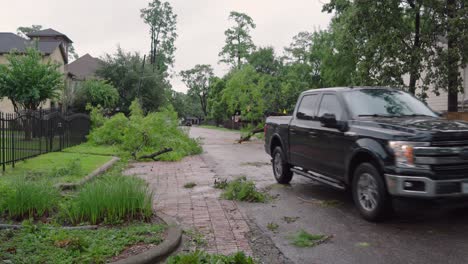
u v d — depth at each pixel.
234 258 4.32
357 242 5.36
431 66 18.73
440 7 17.80
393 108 7.11
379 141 5.95
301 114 8.68
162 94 42.94
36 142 14.95
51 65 26.06
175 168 12.83
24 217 6.07
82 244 4.75
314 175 8.12
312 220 6.46
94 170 11.18
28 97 24.03
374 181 6.02
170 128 18.11
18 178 6.71
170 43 64.94
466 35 16.83
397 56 18.45
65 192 8.04
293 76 41.62
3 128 10.86
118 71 40.84
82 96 33.25
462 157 5.43
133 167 13.13
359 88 7.57
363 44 20.47
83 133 21.56
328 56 30.64
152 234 5.32
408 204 5.61
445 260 4.67
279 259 4.84
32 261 4.25
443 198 5.36
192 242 5.38
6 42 38.25
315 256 4.90
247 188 7.91
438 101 24.80
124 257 4.52
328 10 22.80
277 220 6.50
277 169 9.77
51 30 48.03
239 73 30.20
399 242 5.31
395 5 18.61
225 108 65.00
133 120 16.98
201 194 8.52
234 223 6.28
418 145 5.43
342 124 6.85
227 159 15.62
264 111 31.67
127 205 5.89
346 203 7.55
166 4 64.56
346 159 6.72
